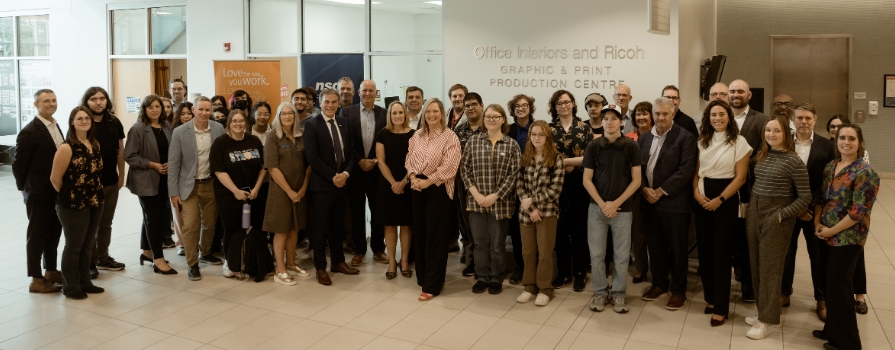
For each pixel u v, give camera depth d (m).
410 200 5.21
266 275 5.48
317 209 5.26
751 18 10.50
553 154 4.63
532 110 5.38
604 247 4.59
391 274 5.40
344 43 8.39
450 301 4.84
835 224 3.80
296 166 5.21
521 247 5.26
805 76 10.45
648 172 4.55
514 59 6.64
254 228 5.32
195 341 4.11
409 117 5.77
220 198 5.26
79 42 10.31
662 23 4.58
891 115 10.25
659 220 4.57
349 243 6.36
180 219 6.06
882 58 10.18
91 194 4.80
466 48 6.84
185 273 5.57
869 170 3.68
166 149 5.61
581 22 6.32
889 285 5.17
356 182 5.72
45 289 5.01
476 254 5.02
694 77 7.16
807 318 4.42
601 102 5.14
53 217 5.04
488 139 4.83
